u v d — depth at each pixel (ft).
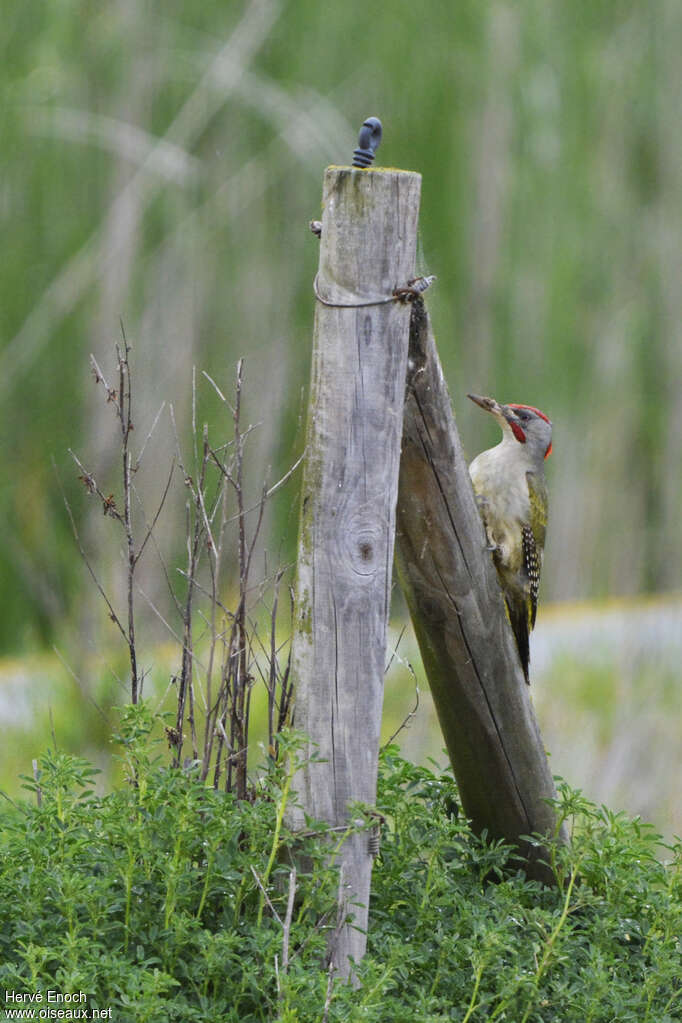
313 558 18.98
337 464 18.78
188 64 48.47
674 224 57.57
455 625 21.54
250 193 49.14
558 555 59.11
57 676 42.24
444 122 50.75
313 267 48.96
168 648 36.76
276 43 49.42
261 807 18.70
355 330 18.60
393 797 20.42
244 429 40.34
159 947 17.57
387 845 20.54
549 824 23.47
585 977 18.57
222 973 17.43
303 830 18.35
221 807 18.25
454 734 22.93
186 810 17.99
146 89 48.26
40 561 44.75
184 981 18.04
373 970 16.88
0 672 43.68
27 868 18.21
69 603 43.42
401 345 18.83
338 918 18.31
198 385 45.39
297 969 16.71
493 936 17.61
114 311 47.55
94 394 46.62
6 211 47.73
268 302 48.42
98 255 48.01
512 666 22.43
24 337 47.39
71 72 47.67
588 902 19.81
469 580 21.26
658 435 58.65
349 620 18.90
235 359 47.06
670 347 58.44
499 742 22.65
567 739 42.93
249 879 18.17
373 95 50.14
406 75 49.96
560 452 58.44
